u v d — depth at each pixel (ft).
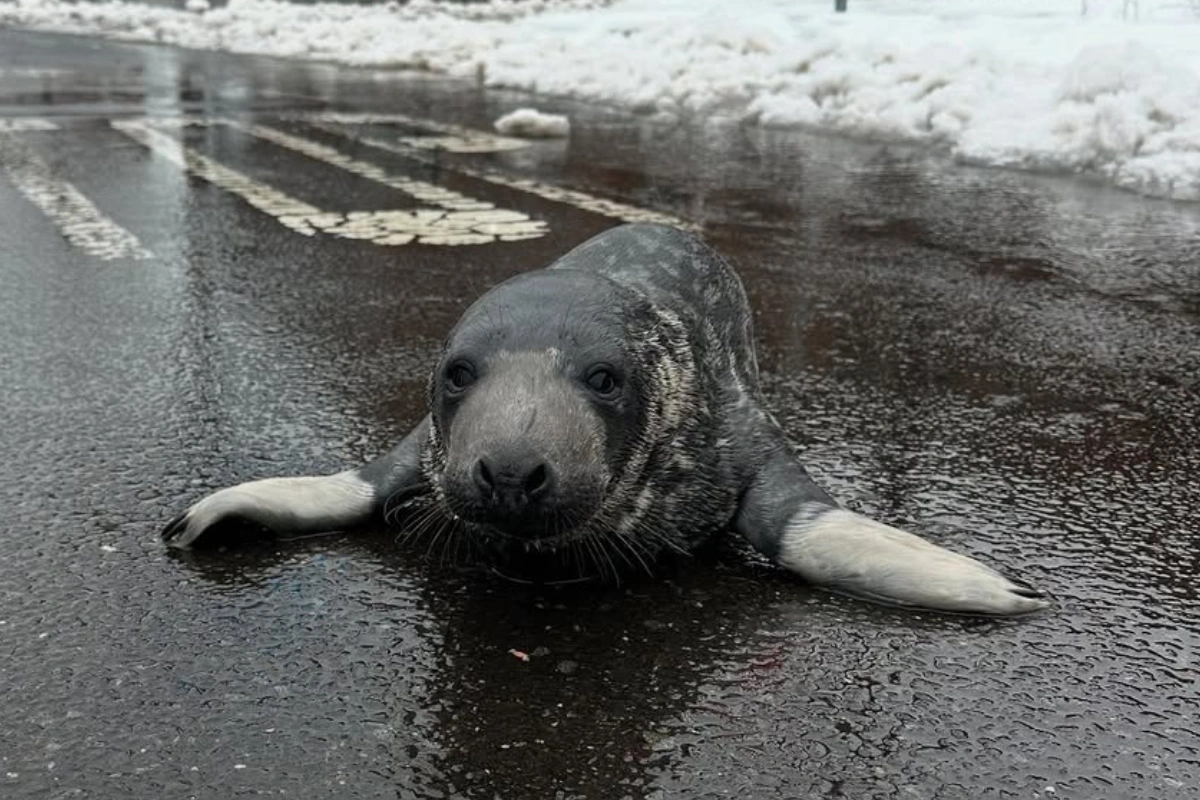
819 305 7.12
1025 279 7.70
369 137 13.87
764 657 3.62
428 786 3.10
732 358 4.69
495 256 8.20
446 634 3.73
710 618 3.82
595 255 4.79
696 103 15.71
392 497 4.36
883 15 18.78
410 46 23.79
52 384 5.72
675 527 4.16
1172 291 7.43
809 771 3.14
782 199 10.14
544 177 11.20
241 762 3.17
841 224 9.23
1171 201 9.96
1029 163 11.42
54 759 3.17
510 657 3.61
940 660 3.59
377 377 5.87
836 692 3.45
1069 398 5.69
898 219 9.39
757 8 21.26
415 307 7.02
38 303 7.02
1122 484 4.77
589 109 16.31
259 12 32.17
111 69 22.34
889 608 3.87
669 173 11.37
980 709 3.37
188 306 7.00
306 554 4.18
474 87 19.34
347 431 5.22
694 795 3.07
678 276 4.68
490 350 3.93
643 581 4.05
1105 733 3.28
